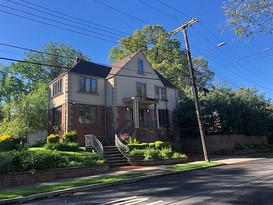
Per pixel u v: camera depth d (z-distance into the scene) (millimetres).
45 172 14711
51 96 30797
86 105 28250
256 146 35781
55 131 28469
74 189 11852
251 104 36281
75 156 17625
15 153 15000
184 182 12711
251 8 13711
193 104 34625
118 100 29281
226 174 14953
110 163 20000
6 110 34344
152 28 49906
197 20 22172
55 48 51656
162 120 33969
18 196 10477
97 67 31484
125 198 9656
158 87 34250
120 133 27406
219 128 32125
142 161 20484
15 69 48125
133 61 31844
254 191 9680
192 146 34531
